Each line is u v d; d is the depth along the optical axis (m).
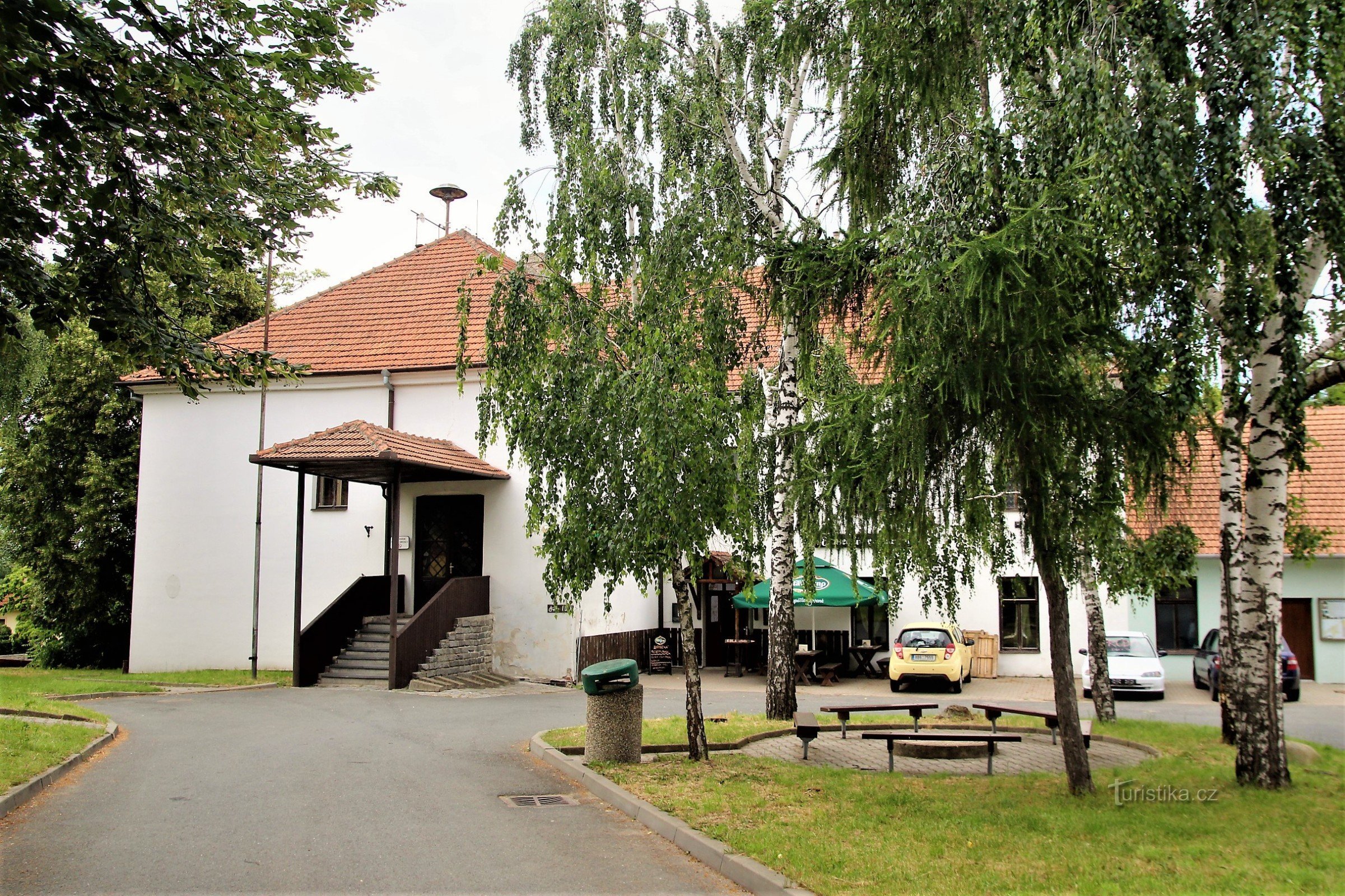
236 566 23.67
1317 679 24.98
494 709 16.56
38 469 27.92
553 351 11.14
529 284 11.27
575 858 7.26
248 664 23.25
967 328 7.55
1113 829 7.79
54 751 10.69
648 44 14.43
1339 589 24.97
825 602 22.94
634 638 25.78
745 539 10.58
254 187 9.59
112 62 7.86
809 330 9.75
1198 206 7.75
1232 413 9.73
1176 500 8.73
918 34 9.84
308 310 26.17
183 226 9.05
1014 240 7.38
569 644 21.88
